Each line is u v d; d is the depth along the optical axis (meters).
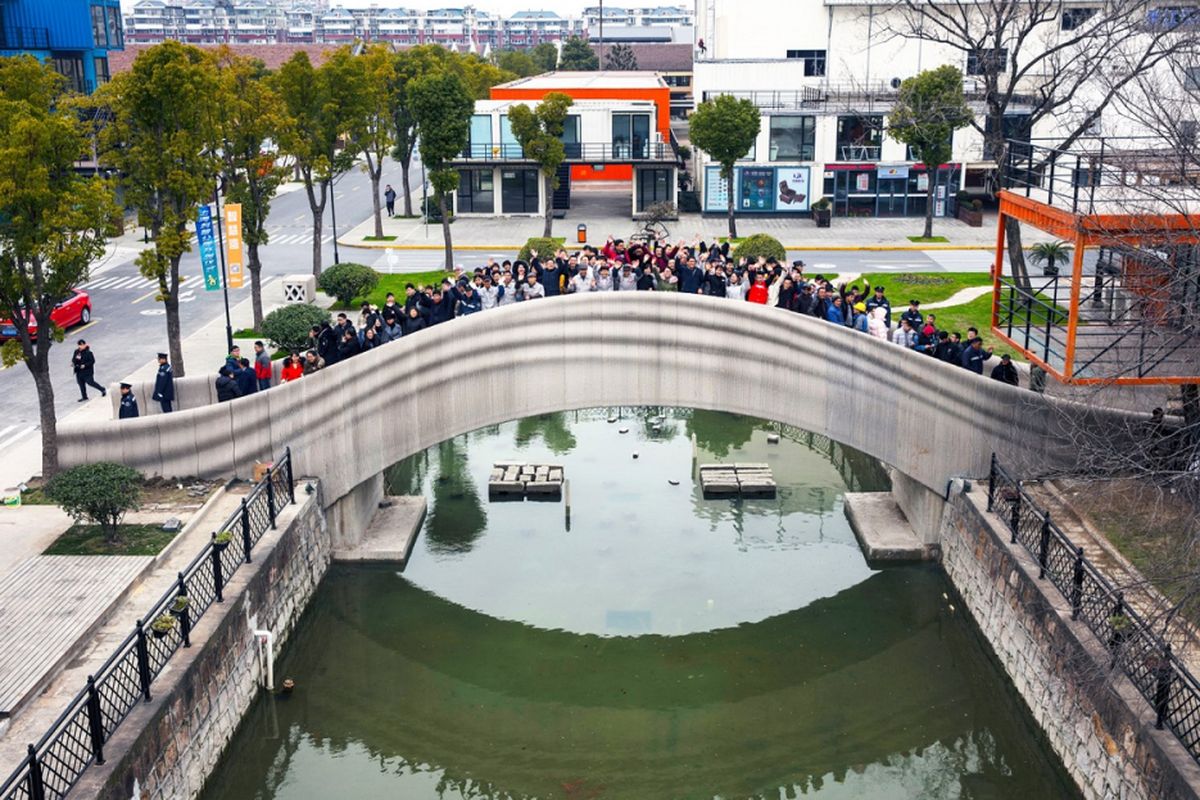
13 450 22.86
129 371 29.09
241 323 34.25
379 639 19.67
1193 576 13.52
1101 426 18.52
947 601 20.56
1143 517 17.38
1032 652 16.36
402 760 16.61
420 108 41.62
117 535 18.05
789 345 21.61
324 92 38.31
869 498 24.22
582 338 22.09
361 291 35.59
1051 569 16.59
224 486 20.14
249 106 31.38
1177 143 16.56
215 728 15.30
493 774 16.28
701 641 19.62
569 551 22.81
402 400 21.34
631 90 59.03
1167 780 12.15
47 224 18.86
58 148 19.22
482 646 19.45
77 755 12.52
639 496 25.58
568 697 18.12
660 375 22.28
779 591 21.23
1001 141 23.83
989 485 19.38
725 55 60.31
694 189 60.47
